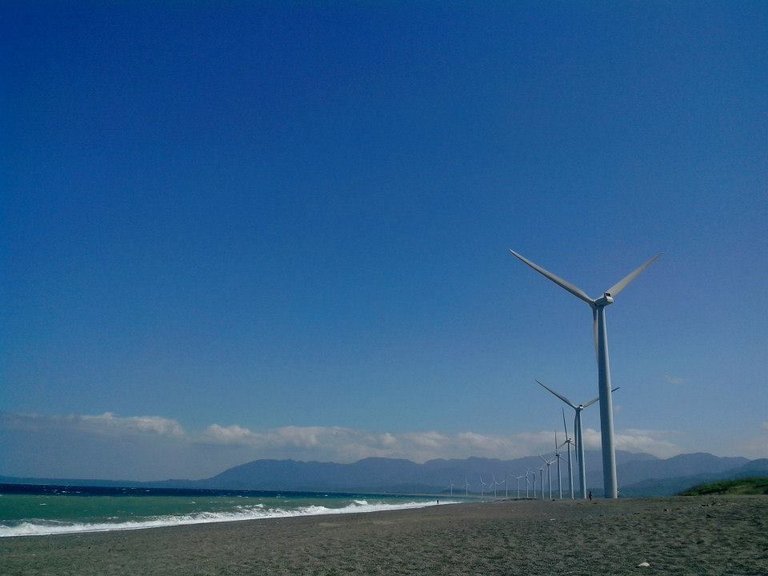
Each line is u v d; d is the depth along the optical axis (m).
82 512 65.38
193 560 22.45
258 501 124.69
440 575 15.79
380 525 38.47
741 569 13.50
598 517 30.61
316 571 17.92
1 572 20.12
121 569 20.53
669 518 25.73
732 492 56.41
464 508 66.62
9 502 79.75
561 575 14.40
